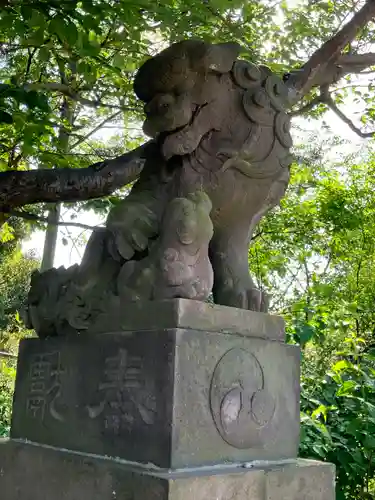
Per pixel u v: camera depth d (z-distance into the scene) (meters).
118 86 4.16
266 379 1.95
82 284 2.09
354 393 3.23
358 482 3.06
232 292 2.11
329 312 3.88
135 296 1.89
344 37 3.14
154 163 2.29
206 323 1.82
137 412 1.75
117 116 5.38
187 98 2.10
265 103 2.14
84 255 2.18
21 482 2.03
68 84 4.13
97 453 1.87
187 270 1.83
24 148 3.33
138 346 1.81
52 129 3.98
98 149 5.33
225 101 2.15
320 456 2.80
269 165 2.16
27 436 2.22
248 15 3.74
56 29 2.63
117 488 1.64
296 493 1.83
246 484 1.69
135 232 1.97
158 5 3.13
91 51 2.91
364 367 3.41
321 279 5.85
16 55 4.54
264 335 2.00
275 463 1.90
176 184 2.14
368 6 3.17
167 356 1.71
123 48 3.75
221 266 2.17
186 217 1.83
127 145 5.41
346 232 6.19
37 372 2.24
